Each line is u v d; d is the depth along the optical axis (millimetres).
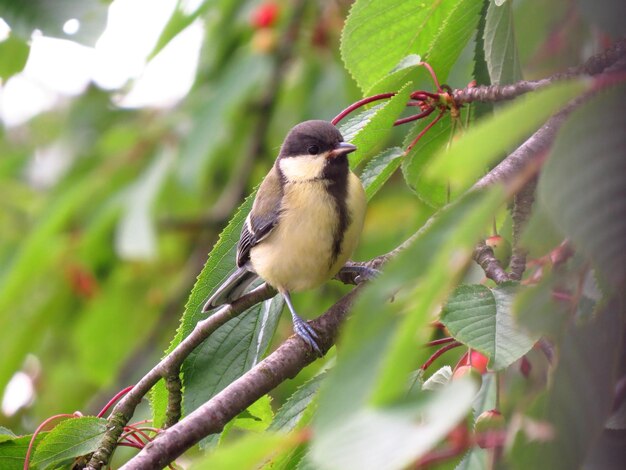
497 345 4922
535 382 5969
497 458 4648
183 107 12523
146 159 12609
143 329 12641
